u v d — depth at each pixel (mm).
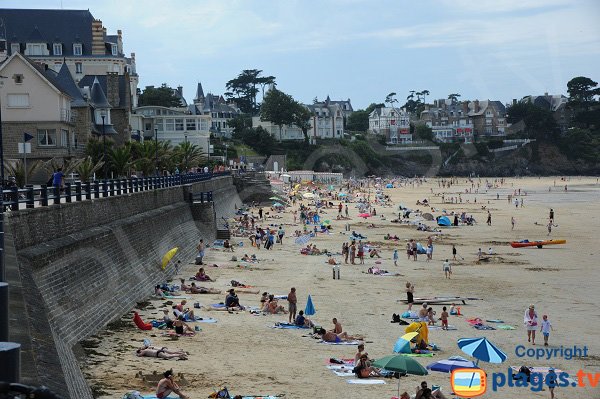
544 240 87312
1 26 111875
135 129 134875
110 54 129250
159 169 88062
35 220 30547
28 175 54312
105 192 44625
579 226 106375
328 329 40250
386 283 57562
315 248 75375
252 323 40844
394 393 28719
